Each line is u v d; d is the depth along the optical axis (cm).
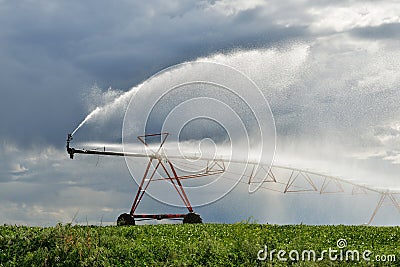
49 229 2486
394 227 3297
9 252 2234
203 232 2855
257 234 2859
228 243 2569
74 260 2180
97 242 2369
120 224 3653
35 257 2181
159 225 3194
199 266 2227
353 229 3153
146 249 2345
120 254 2270
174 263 2234
